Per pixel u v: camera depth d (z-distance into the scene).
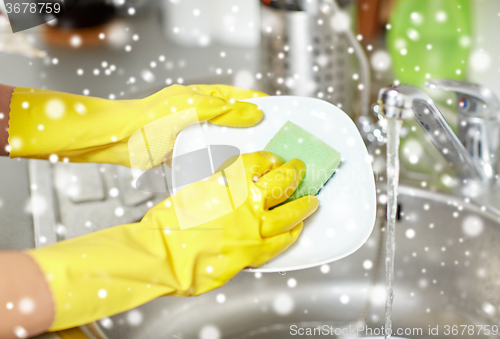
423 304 0.83
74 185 0.85
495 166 0.79
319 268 0.87
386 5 0.88
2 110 0.71
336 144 0.72
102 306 0.59
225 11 1.10
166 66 1.09
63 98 0.74
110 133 0.74
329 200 0.70
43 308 0.57
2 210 0.80
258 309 0.86
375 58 0.90
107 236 0.63
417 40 0.86
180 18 1.14
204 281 0.65
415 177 0.84
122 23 1.31
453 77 0.86
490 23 0.81
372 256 0.86
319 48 0.83
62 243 0.61
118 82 1.04
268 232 0.65
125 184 0.85
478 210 0.78
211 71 1.06
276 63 0.87
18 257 0.57
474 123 0.76
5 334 0.56
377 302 0.85
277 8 0.83
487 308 0.78
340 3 0.81
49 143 0.72
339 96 0.87
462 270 0.81
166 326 0.82
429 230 0.83
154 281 0.61
